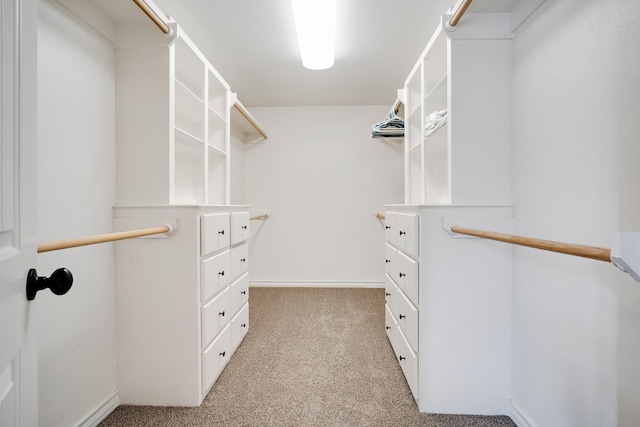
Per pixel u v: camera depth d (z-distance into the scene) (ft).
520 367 4.05
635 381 2.52
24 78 1.63
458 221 4.28
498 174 4.36
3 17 1.45
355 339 6.59
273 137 10.94
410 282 4.66
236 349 6.12
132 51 4.49
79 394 3.81
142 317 4.41
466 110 4.36
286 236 10.96
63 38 3.60
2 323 1.42
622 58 2.61
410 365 4.62
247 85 8.99
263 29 6.14
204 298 4.55
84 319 3.88
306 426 4.01
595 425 2.89
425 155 5.52
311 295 9.84
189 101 5.68
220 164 6.95
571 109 3.17
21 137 1.61
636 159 2.50
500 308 4.26
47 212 3.40
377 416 4.21
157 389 4.41
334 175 10.87
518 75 4.14
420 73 6.14
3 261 1.43
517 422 4.03
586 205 2.98
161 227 4.14
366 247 10.84
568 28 3.21
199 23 5.93
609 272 2.74
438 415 4.25
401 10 5.59
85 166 3.92
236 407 4.38
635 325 2.52
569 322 3.20
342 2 5.37
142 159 4.49
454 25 4.23
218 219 5.04
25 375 1.66
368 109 10.78
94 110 4.08
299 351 6.06
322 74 8.26
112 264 4.36
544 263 3.59
